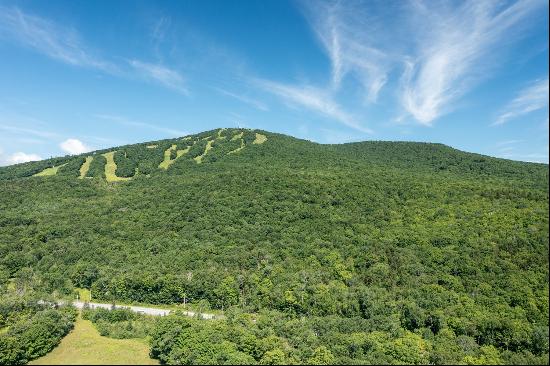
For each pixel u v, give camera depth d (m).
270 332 71.56
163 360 67.31
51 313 78.06
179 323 72.19
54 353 69.12
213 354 64.44
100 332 76.94
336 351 64.56
